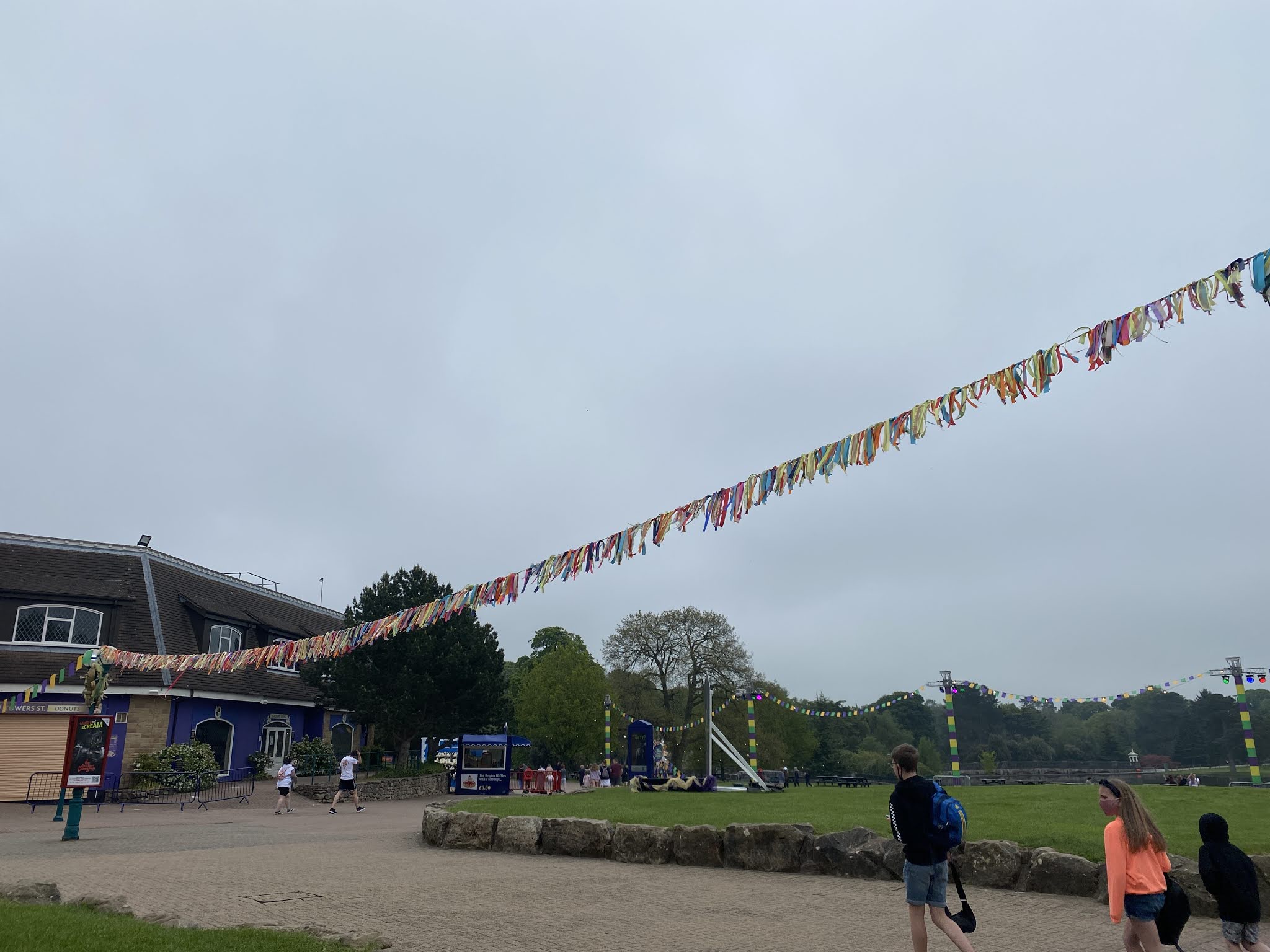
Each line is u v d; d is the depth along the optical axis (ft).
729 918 28.12
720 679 161.07
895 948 24.27
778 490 29.94
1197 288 21.11
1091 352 22.98
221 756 102.47
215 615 107.24
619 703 157.28
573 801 54.29
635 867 38.99
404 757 111.34
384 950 23.30
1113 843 18.83
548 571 39.34
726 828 39.11
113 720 90.22
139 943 21.13
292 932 24.20
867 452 27.45
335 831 57.62
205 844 49.11
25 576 94.89
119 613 96.78
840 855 36.27
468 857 42.57
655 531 34.68
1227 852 19.98
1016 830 36.17
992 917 27.91
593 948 24.08
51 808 78.84
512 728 158.92
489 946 24.08
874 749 246.68
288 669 121.90
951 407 25.70
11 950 19.75
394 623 47.16
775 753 161.17
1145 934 18.49
